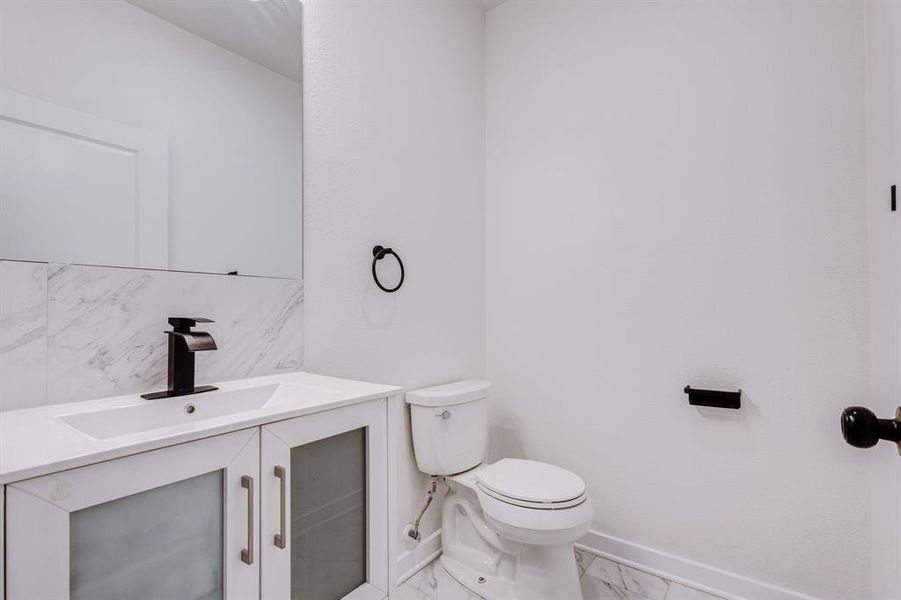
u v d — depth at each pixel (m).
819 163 1.53
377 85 1.75
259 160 1.37
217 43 1.28
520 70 2.26
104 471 0.65
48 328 0.96
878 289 1.26
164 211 1.15
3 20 0.92
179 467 0.74
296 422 0.92
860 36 1.47
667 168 1.82
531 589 1.48
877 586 1.33
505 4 2.33
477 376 2.28
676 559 1.75
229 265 1.29
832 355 1.50
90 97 1.03
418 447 1.77
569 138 2.09
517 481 1.55
